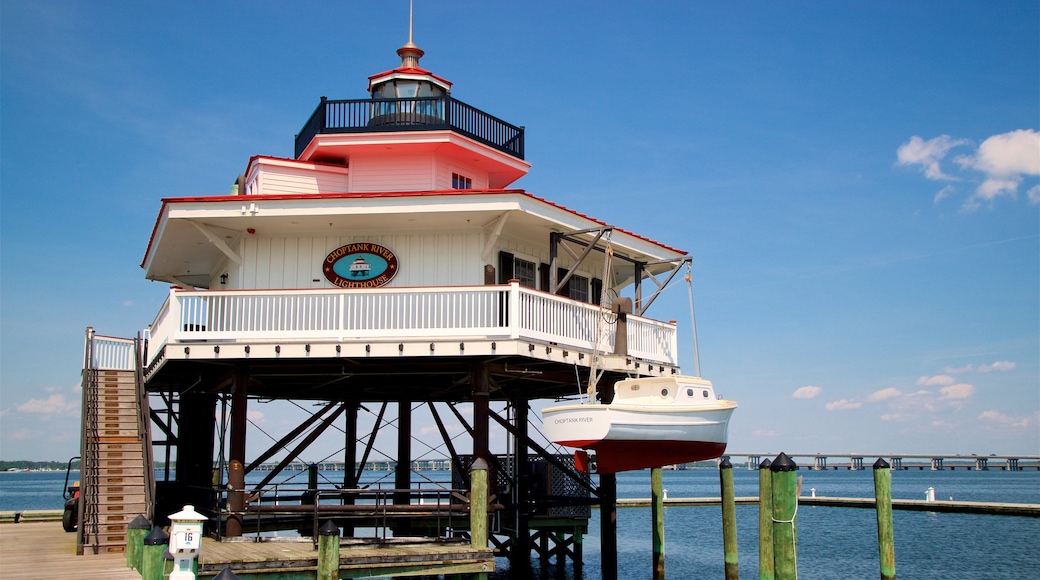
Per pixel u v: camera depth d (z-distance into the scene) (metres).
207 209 19.06
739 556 33.53
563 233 20.80
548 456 22.50
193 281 26.83
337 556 13.71
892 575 20.08
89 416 20.30
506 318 17.78
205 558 14.20
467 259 20.50
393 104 23.66
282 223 19.86
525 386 24.64
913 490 98.75
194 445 24.34
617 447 18.14
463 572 15.51
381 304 17.95
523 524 24.53
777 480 16.27
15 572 14.85
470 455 24.39
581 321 19.47
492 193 18.70
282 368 19.34
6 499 87.94
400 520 24.45
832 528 43.81
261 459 18.58
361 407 25.30
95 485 18.70
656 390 19.23
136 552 15.03
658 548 22.30
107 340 21.88
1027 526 43.38
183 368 19.77
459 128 23.25
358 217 19.34
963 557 32.69
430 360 18.30
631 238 22.19
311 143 23.03
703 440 19.02
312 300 18.02
